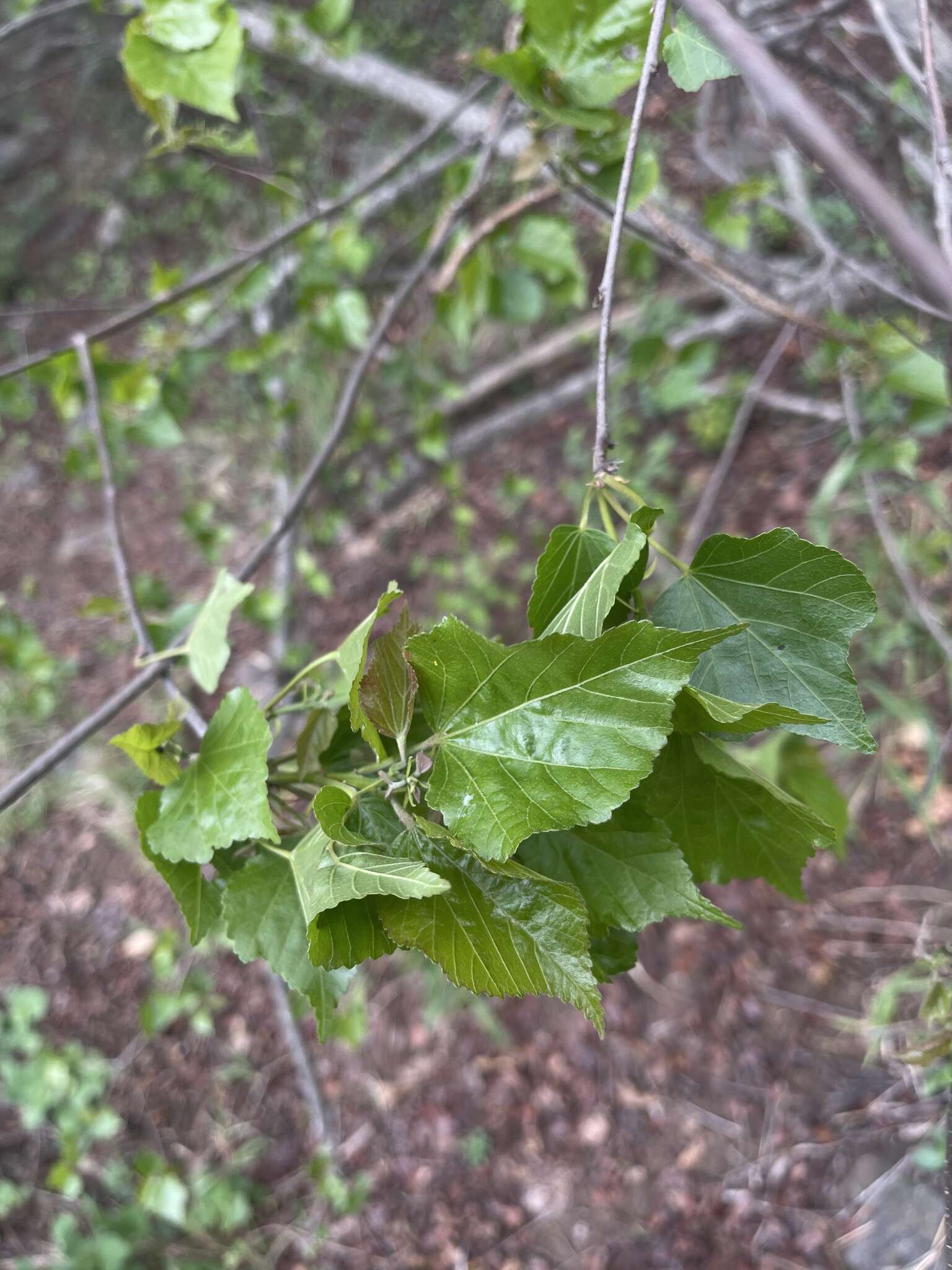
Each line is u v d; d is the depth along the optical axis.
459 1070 1.10
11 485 1.67
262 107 1.60
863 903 1.07
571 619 0.25
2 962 1.22
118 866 1.26
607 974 0.27
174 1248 1.01
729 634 0.22
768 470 1.28
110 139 2.01
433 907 0.23
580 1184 1.02
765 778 0.26
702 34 0.31
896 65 0.79
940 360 0.49
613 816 0.26
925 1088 0.80
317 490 1.40
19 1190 1.06
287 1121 1.10
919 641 1.04
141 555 1.52
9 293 1.92
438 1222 1.02
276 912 0.28
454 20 1.70
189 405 0.84
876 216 0.17
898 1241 0.88
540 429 1.47
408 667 0.24
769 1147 0.99
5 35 0.68
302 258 0.97
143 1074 1.13
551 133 0.45
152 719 1.29
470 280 0.67
